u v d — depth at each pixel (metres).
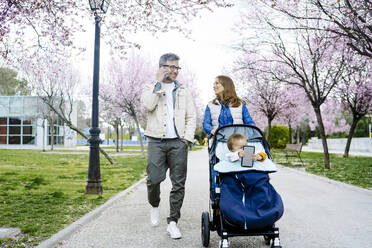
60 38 7.32
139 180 9.59
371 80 18.12
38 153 24.44
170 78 4.40
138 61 22.41
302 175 11.20
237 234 3.21
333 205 6.07
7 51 7.68
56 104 28.50
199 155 25.12
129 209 5.72
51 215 5.08
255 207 3.13
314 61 13.19
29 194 6.99
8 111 36.53
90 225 4.63
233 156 3.36
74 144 45.06
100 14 6.91
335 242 3.87
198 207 5.86
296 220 4.94
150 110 4.33
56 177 10.07
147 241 3.90
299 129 56.94
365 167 13.85
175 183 4.23
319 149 38.16
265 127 38.09
